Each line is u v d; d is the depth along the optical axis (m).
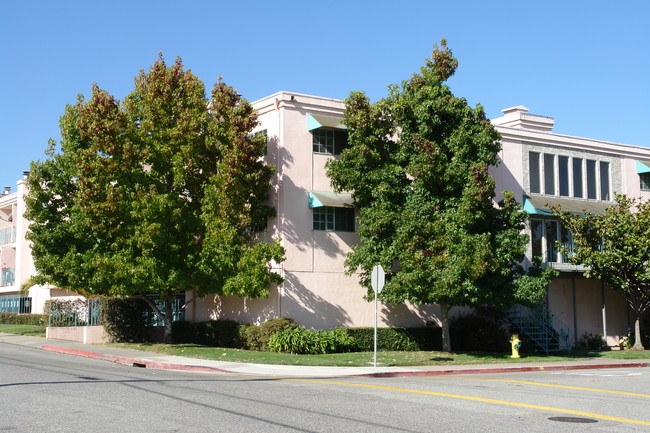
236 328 25.50
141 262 23.34
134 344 26.59
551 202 30.45
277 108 25.52
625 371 20.48
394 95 24.38
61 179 25.25
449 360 21.73
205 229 24.27
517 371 20.11
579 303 31.67
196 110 24.70
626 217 28.31
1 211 51.81
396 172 23.41
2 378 14.59
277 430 8.88
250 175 23.44
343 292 25.83
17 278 45.28
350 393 13.05
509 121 35.03
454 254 22.14
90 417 9.67
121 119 24.08
